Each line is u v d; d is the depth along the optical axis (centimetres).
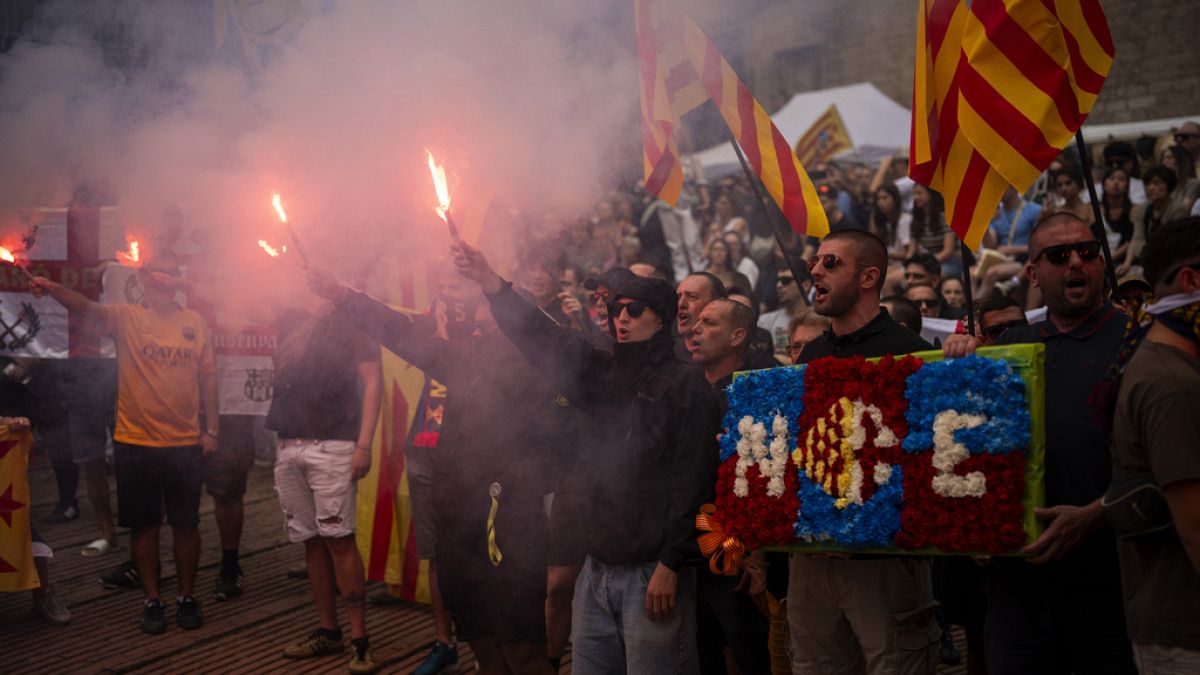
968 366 224
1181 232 197
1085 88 280
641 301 276
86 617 453
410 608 472
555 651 364
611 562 269
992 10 280
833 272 262
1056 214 245
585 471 287
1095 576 232
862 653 263
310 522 410
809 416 245
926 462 226
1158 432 190
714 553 252
